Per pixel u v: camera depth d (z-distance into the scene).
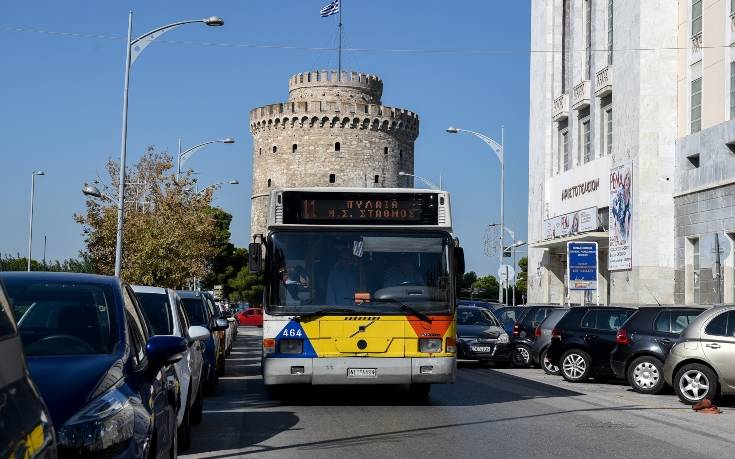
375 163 99.88
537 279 52.91
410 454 10.99
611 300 41.78
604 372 21.84
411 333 15.26
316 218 15.47
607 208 43.38
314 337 15.21
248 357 33.47
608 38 44.34
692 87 37.75
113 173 51.53
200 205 50.44
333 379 15.14
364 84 102.75
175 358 7.04
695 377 16.58
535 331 25.92
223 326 18.94
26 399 3.85
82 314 7.16
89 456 5.39
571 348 22.30
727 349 16.33
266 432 12.91
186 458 10.72
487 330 27.83
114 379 6.23
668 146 38.94
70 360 6.36
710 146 35.69
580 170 46.41
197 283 56.81
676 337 19.06
